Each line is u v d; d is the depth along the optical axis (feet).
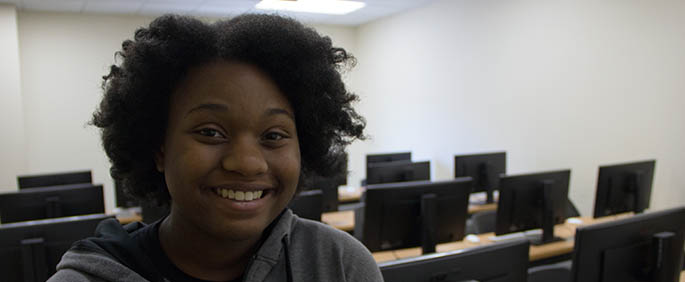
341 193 15.30
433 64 18.37
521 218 8.87
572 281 5.24
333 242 2.35
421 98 19.24
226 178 1.83
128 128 2.10
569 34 12.83
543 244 9.04
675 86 10.46
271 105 1.92
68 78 18.66
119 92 2.10
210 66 1.90
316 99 2.23
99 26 18.97
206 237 1.99
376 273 2.40
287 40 2.02
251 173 1.82
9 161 17.33
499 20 15.11
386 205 7.65
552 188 9.00
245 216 1.88
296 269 2.21
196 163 1.80
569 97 12.92
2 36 16.99
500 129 15.30
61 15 18.44
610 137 11.92
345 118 2.50
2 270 5.56
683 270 7.77
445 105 17.85
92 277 1.82
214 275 2.07
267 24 2.01
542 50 13.65
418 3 18.34
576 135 12.78
